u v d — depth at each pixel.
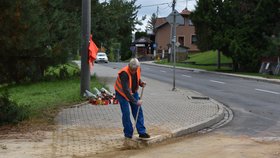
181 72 46.44
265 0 45.38
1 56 12.09
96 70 43.59
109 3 30.81
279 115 15.54
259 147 9.96
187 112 14.81
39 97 18.47
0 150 9.00
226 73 44.78
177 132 11.25
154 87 24.94
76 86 23.05
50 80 27.27
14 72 12.77
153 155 9.10
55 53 14.70
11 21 11.02
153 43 111.62
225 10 47.94
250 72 47.53
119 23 30.95
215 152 9.41
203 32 50.50
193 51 98.06
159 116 13.81
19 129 11.27
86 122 12.48
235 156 9.00
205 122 12.82
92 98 16.64
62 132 11.00
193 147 9.97
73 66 40.41
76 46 17.62
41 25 11.85
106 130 11.33
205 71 49.06
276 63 43.72
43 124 12.04
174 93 21.53
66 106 15.66
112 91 20.94
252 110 16.89
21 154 8.70
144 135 10.19
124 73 10.05
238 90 25.66
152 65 67.50
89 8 17.81
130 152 9.29
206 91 24.81
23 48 11.50
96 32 30.02
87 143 9.84
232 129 12.61
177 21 24.27
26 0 11.15
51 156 8.62
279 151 9.52
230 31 47.59
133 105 10.27
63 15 18.67
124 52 103.31
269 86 29.25
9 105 12.28
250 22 47.03
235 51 46.34
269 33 46.59
